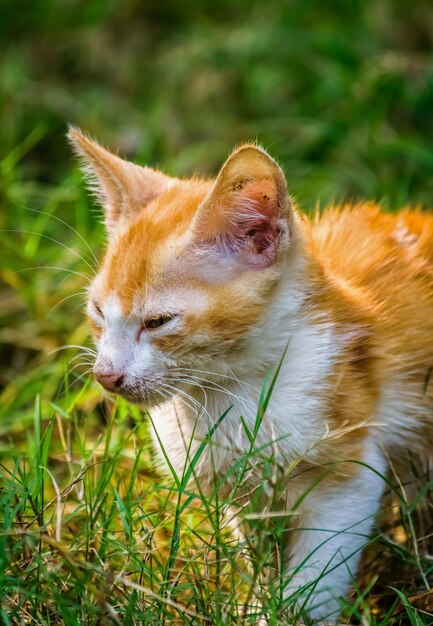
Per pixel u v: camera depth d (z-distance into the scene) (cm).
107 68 995
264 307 466
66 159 912
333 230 562
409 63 880
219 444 477
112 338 468
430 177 794
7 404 667
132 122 939
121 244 482
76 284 733
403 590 483
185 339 459
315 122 862
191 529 465
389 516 539
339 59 883
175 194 505
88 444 622
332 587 463
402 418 515
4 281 757
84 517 516
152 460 545
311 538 478
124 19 1040
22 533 422
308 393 473
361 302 502
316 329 479
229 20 1038
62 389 673
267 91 955
